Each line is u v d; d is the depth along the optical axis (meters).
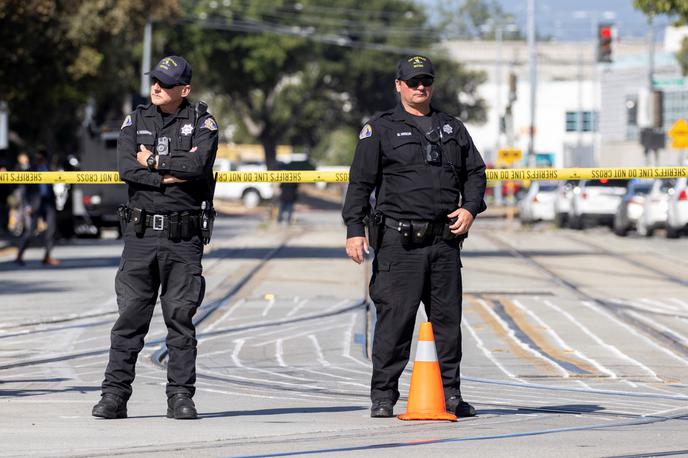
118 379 25.62
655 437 23.27
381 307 25.38
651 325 48.62
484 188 25.50
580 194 126.31
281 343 43.12
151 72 24.98
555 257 85.06
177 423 24.89
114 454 21.00
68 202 115.88
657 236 114.62
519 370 36.78
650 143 128.38
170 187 25.02
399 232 24.95
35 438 22.72
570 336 45.44
